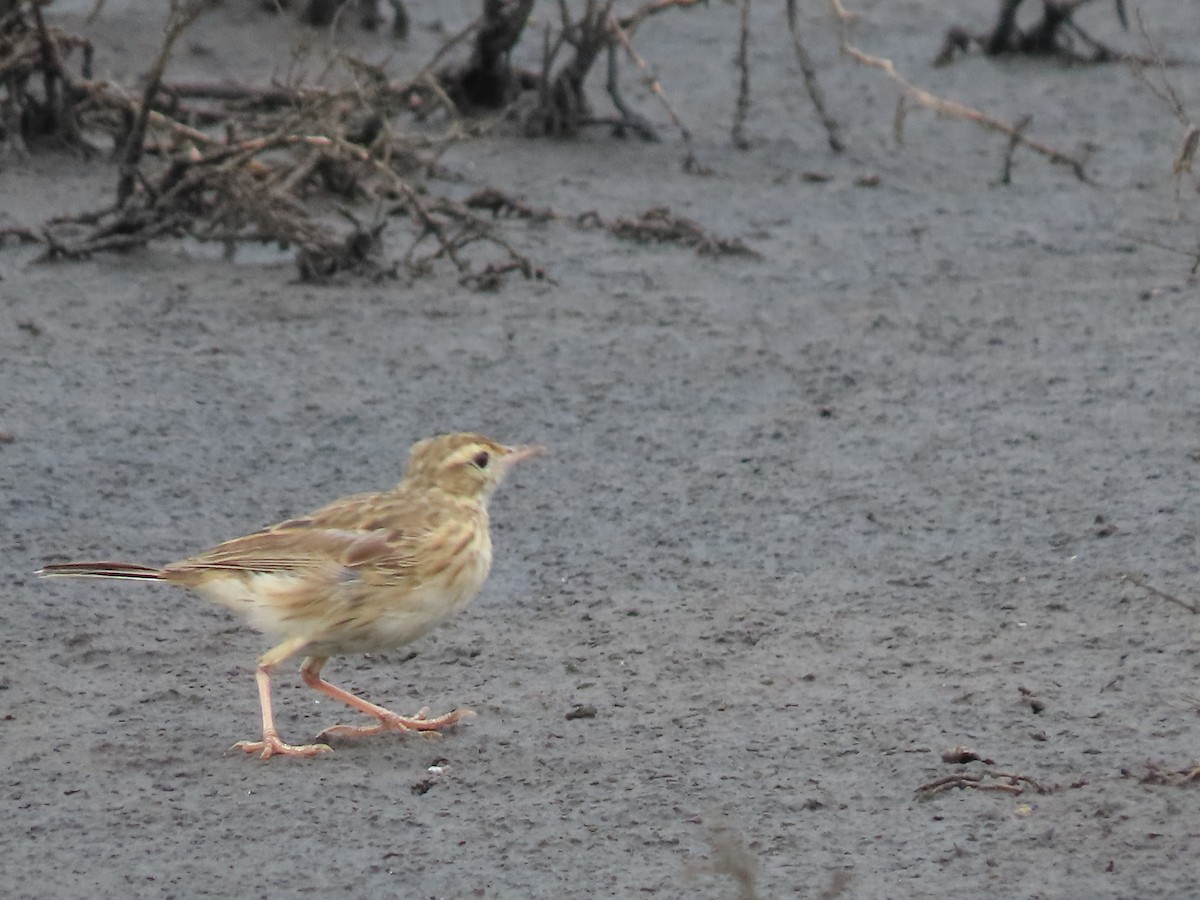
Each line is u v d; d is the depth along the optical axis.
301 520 9.56
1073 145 22.94
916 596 11.43
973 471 13.34
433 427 14.12
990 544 12.16
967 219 19.98
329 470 13.34
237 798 8.77
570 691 10.14
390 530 9.35
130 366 15.03
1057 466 13.37
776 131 23.50
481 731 9.61
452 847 8.26
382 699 10.10
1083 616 11.04
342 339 15.84
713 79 25.66
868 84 25.64
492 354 15.62
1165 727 9.42
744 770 9.05
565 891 7.85
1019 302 17.16
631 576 11.81
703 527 12.52
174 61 23.58
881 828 8.40
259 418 14.16
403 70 23.94
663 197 20.61
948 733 9.42
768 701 9.93
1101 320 16.58
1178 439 13.78
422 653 10.73
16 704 9.87
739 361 15.58
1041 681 10.09
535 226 19.39
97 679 10.25
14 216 18.53
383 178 19.25
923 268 18.25
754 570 11.88
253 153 17.94
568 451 13.77
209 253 18.09
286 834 8.40
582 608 11.34
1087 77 25.86
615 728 9.61
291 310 16.52
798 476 13.32
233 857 8.16
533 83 23.81
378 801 8.74
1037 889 7.81
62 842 8.31
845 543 12.25
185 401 14.40
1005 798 8.65
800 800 8.68
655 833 8.38
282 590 9.21
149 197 18.02
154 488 12.92
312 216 18.73
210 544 12.13
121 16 25.19
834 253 18.73
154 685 10.20
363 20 25.55
